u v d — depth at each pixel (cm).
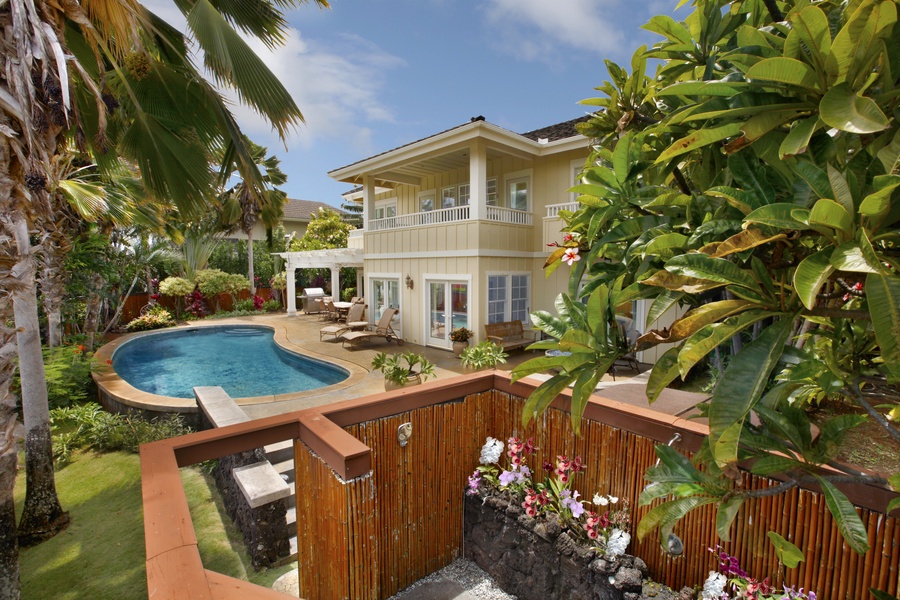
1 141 332
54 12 332
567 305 213
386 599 387
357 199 2048
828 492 159
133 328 1764
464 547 450
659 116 234
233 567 429
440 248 1252
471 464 452
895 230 116
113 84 530
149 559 170
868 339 191
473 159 1128
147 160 534
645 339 151
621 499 358
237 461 501
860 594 241
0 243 342
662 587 316
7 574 353
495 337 1135
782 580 271
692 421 322
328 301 2036
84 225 1047
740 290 141
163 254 1786
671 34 210
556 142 1157
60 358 908
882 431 393
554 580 358
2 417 352
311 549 329
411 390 402
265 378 1185
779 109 127
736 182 166
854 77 114
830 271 108
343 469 273
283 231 2881
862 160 130
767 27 171
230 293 2300
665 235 151
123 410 813
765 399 185
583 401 179
